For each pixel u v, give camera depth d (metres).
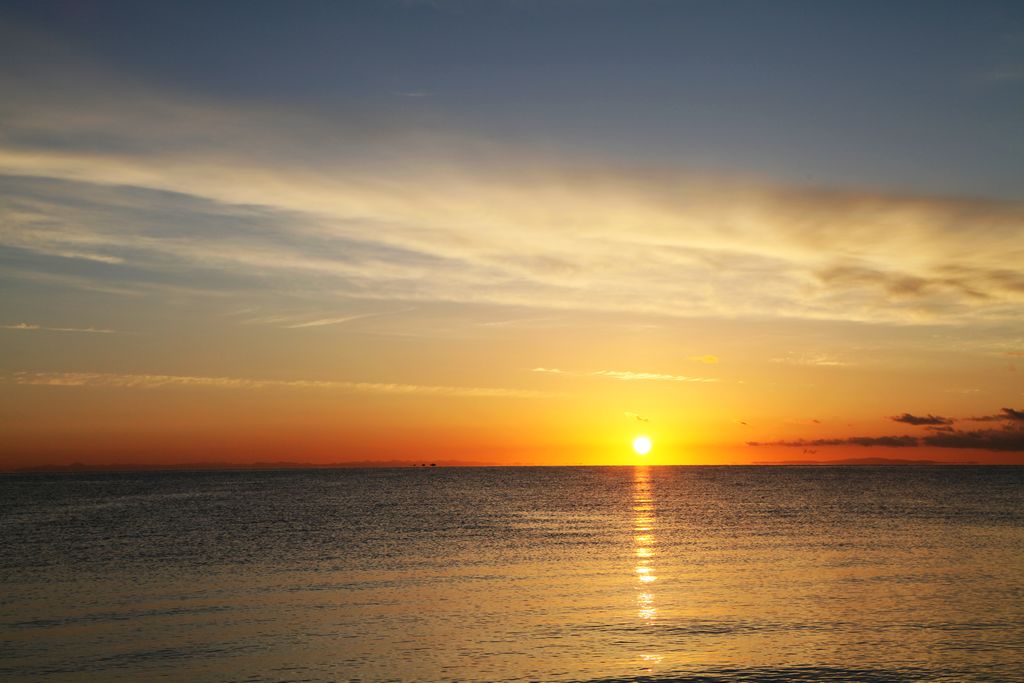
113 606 32.44
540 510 91.56
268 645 26.02
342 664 23.91
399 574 40.59
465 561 45.56
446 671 23.12
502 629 28.05
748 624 28.53
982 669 23.08
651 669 23.12
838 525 68.56
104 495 129.62
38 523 73.94
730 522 72.81
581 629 27.95
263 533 63.34
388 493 135.88
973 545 52.66
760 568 42.12
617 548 51.91
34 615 30.73
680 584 37.00
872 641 26.08
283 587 36.78
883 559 45.53
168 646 25.95
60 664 24.00
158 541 57.50
